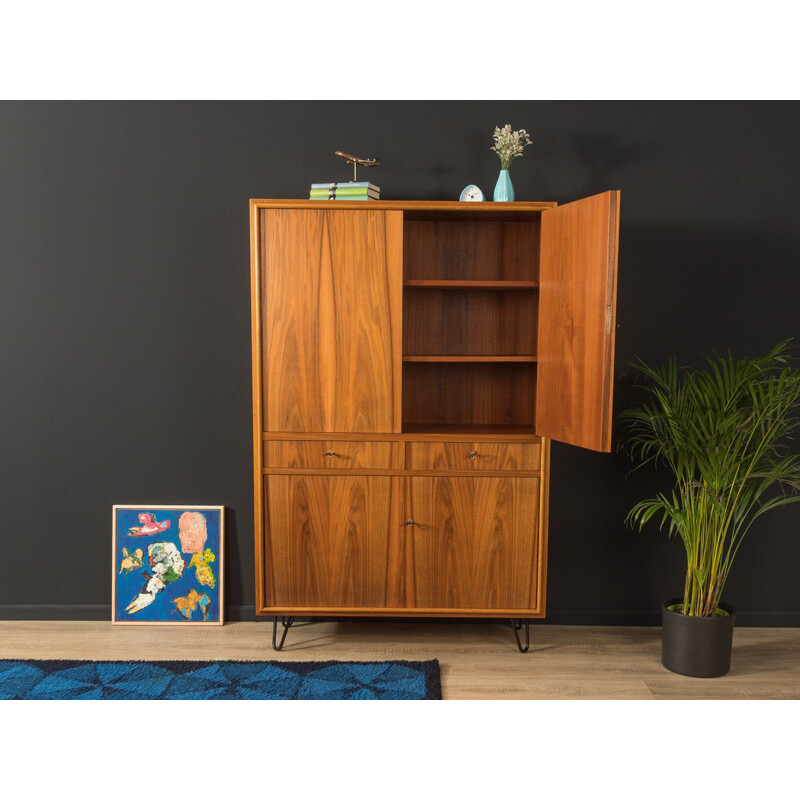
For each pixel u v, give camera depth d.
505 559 3.28
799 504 3.64
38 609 3.68
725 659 3.17
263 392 3.23
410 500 3.25
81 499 3.68
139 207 3.57
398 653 3.35
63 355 3.62
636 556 3.68
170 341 3.62
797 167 3.55
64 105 3.53
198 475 3.67
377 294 3.19
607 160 3.56
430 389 3.62
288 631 3.58
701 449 3.03
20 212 3.56
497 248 3.57
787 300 3.60
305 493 3.26
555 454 3.66
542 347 3.21
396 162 3.57
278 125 3.55
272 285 3.19
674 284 3.59
